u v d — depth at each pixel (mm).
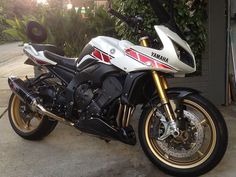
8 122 5082
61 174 3564
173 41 3244
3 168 3727
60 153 4027
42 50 4219
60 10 6504
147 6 4805
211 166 3291
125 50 3404
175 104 3346
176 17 4906
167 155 3469
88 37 6387
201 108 3307
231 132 4340
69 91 3793
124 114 3486
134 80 3354
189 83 5281
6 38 22750
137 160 3795
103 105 3541
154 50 3266
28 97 4164
